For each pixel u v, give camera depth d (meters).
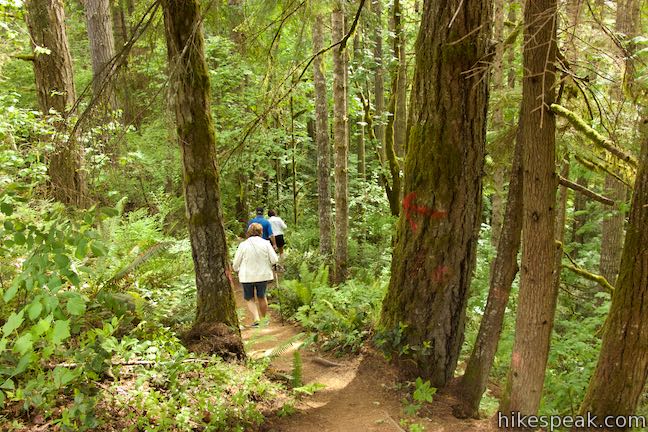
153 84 8.59
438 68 4.86
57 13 8.75
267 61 6.21
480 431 4.30
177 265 7.28
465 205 5.05
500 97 5.30
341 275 9.84
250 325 7.67
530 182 3.79
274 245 10.92
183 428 3.61
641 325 3.60
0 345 2.80
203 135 5.09
